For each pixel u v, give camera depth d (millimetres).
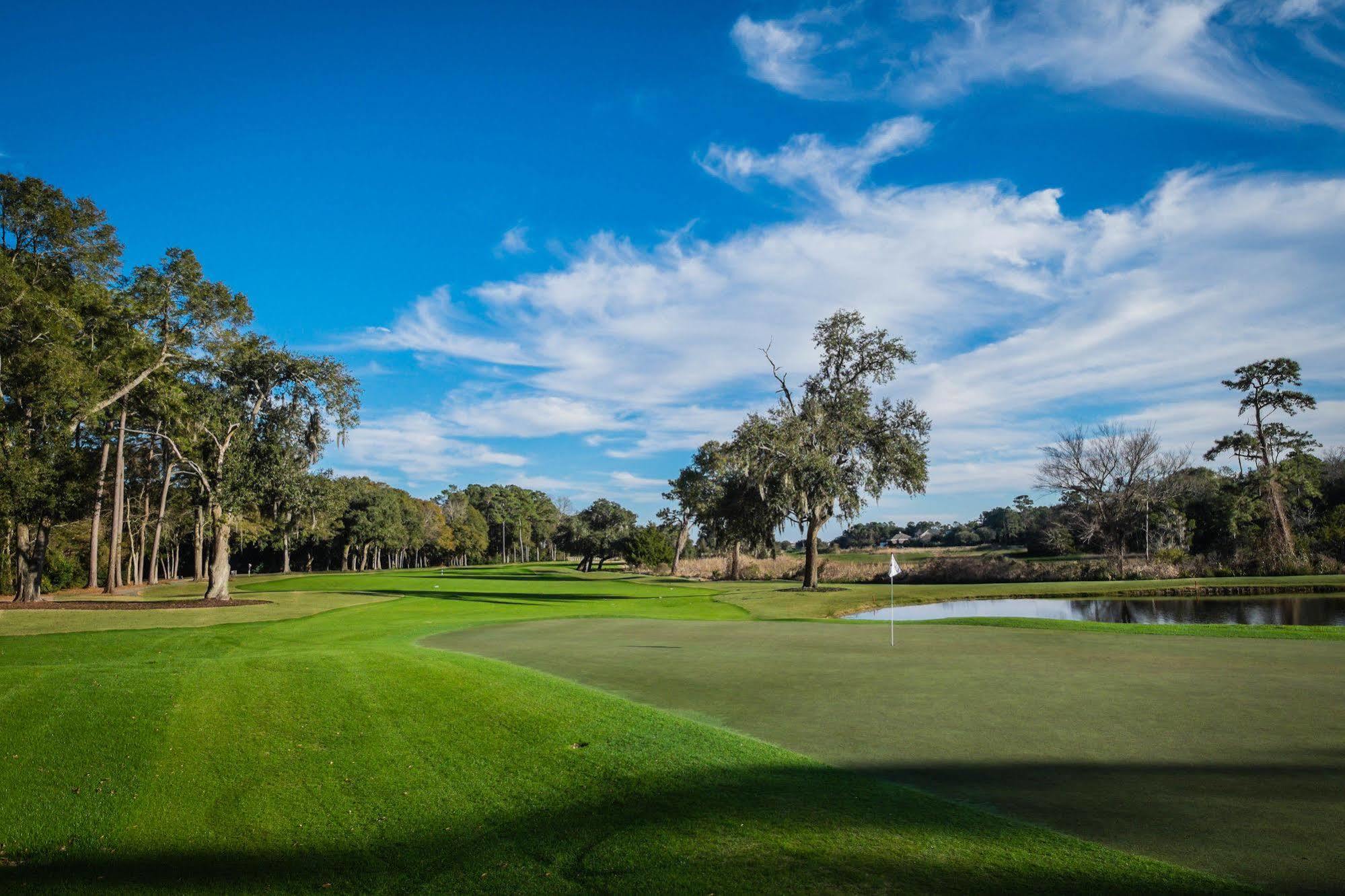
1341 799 6012
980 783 6652
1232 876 4664
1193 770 6863
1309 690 10273
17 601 33062
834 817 5891
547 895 5102
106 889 5750
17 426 31453
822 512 40531
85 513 43562
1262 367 53469
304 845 6414
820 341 41125
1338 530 47719
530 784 7270
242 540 61594
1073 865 4883
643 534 73750
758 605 32531
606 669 13188
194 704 10070
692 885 4953
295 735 8984
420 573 79000
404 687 11016
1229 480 56938
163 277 35125
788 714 9484
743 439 37656
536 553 177375
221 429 35344
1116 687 10625
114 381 35094
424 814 6816
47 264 33531
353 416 37250
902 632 18516
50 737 8789
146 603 32188
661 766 7367
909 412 39125
